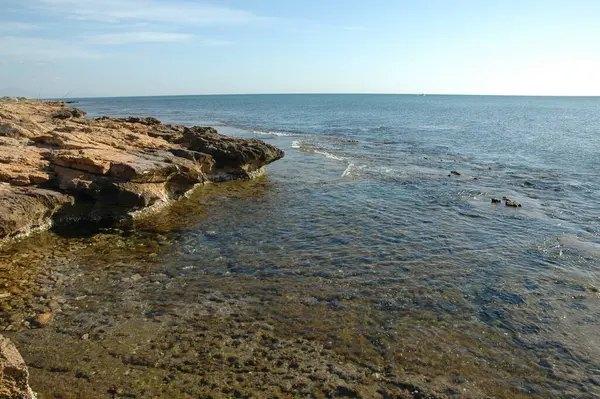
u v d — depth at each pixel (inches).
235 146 1047.6
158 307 407.8
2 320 371.2
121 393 288.7
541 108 5964.6
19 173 634.8
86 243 573.3
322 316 400.2
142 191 700.0
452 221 703.7
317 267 514.0
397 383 309.7
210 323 382.3
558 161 1318.9
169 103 7426.2
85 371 309.6
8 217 542.3
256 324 383.2
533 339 370.3
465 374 322.7
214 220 695.7
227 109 4923.7
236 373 314.3
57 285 444.1
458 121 3095.5
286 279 479.2
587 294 450.9
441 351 350.3
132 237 604.7
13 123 992.9
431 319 399.9
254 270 501.7
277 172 1111.6
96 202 668.1
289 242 599.8
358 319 396.8
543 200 842.2
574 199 850.8
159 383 300.2
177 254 546.0
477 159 1358.3
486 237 627.8
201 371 315.0
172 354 334.0
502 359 342.0
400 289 459.2
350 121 3031.5
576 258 546.9
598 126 2662.4
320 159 1295.5
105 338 352.2
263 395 292.0
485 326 389.7
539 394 304.0
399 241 608.4
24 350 331.0
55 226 628.7
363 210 765.9
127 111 4303.6
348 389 301.0
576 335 377.1
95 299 418.6
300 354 340.5
